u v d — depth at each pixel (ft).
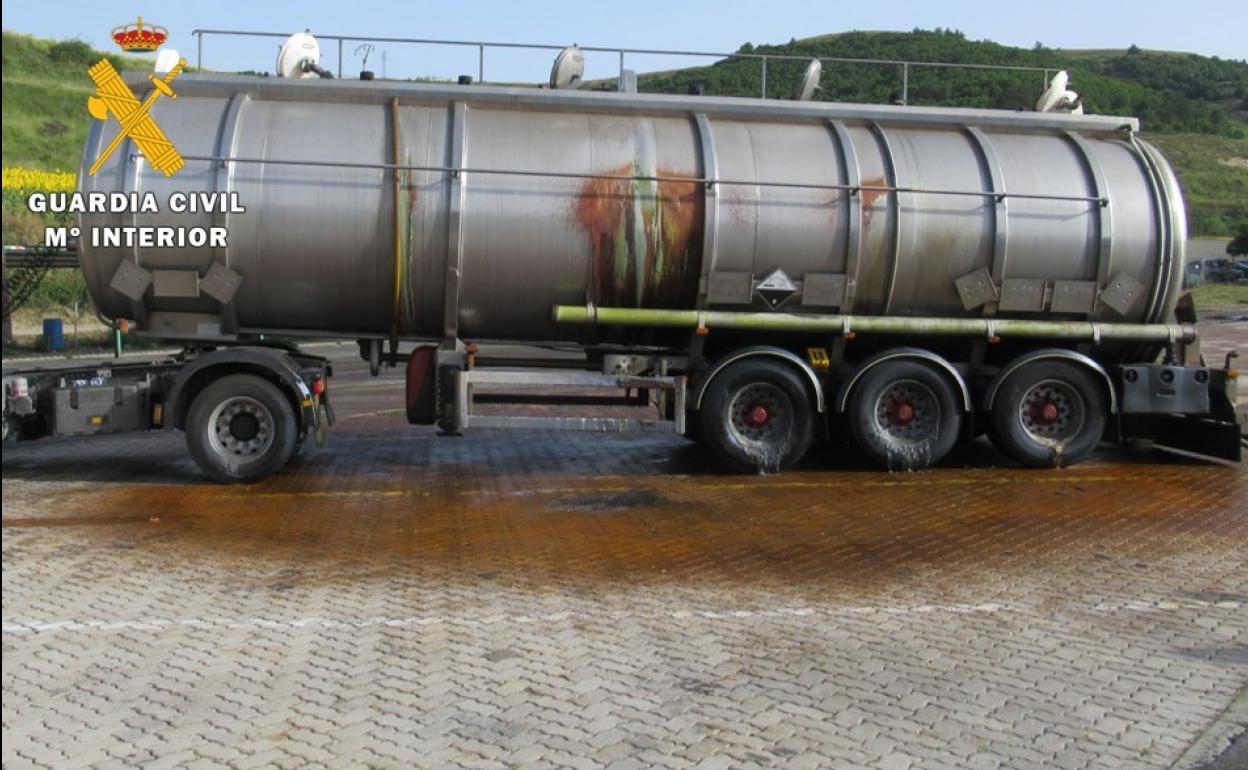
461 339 40.06
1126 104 364.58
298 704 18.65
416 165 37.73
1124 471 41.42
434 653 21.20
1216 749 17.31
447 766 16.37
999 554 29.22
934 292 40.16
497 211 37.91
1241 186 291.79
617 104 39.88
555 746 17.10
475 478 39.42
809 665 20.77
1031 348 41.91
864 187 39.09
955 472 40.98
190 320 38.65
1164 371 41.57
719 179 38.63
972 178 40.04
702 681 19.90
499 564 27.76
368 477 39.47
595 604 24.45
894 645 21.95
